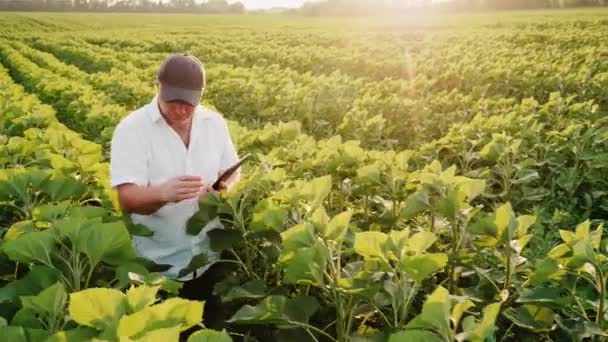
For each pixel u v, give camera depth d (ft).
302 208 12.48
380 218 14.43
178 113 12.55
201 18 322.34
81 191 14.43
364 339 9.55
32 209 13.97
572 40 89.40
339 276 10.11
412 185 14.17
